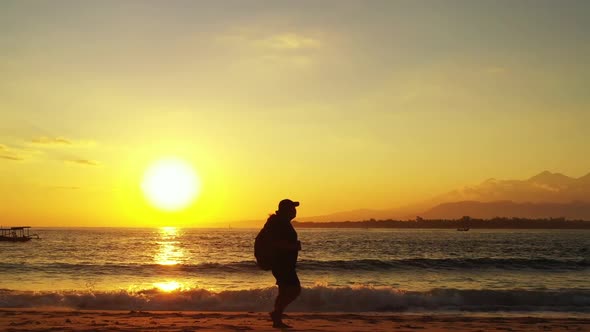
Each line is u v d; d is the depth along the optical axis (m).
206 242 88.50
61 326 9.91
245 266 30.52
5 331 9.16
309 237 123.12
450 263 32.78
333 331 9.35
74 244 79.19
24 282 24.36
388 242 87.25
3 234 92.44
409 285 23.66
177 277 26.59
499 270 30.16
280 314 9.23
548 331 10.11
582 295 17.81
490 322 11.86
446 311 16.05
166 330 9.30
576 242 90.56
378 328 10.16
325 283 24.48
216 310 16.33
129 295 17.34
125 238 112.94
